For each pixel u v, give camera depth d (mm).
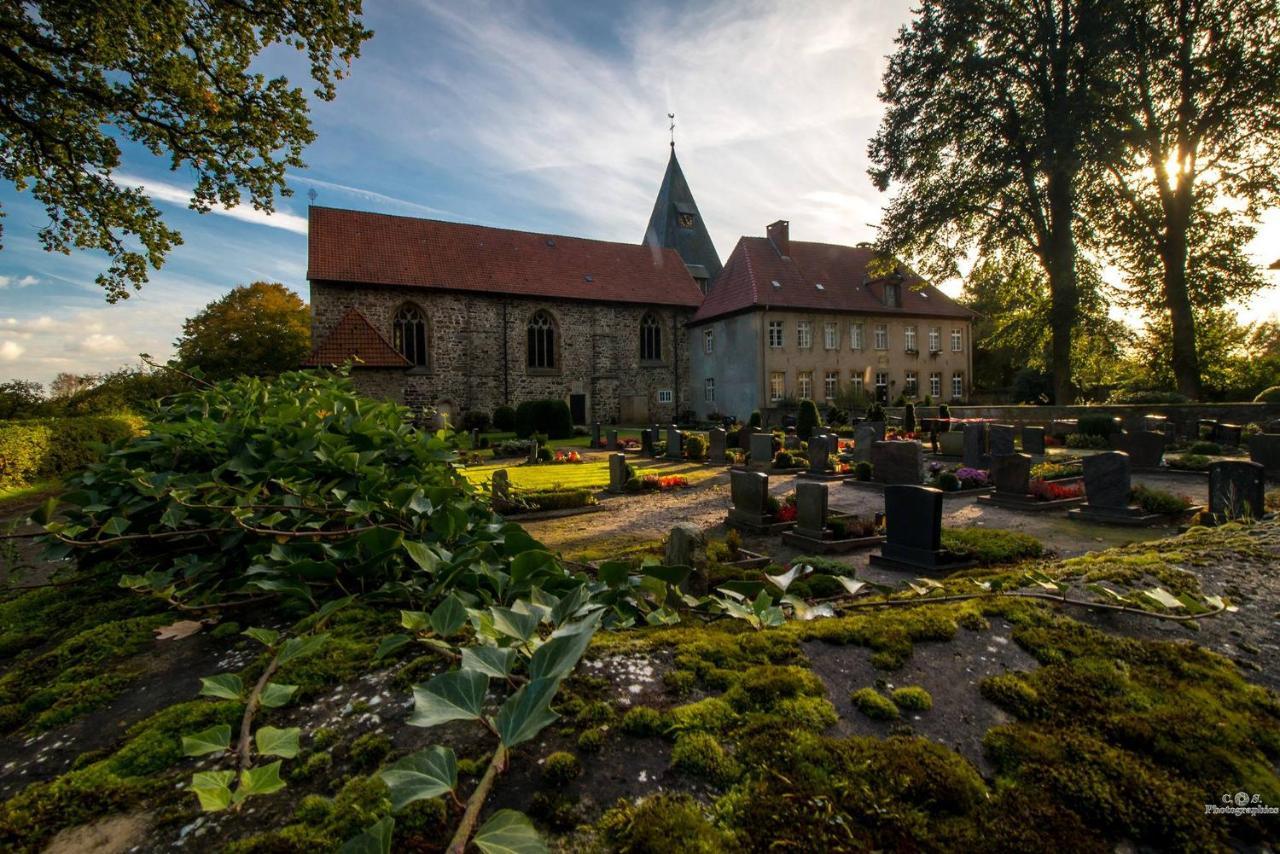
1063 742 1459
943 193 24047
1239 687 1752
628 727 1399
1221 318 28328
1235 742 1490
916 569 5594
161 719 1509
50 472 13062
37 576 4352
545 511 9586
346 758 1332
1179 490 10070
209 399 3941
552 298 32344
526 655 1494
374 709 1502
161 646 2072
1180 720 1553
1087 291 23969
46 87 10695
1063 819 1233
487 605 2041
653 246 39656
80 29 10203
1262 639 2102
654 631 1998
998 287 28344
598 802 1194
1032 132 21766
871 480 12102
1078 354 25984
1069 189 22406
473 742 1353
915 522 5664
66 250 13078
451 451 3859
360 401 3984
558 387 32844
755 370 30875
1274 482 10453
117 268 13188
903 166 24484
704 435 20297
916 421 23484
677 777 1271
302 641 1626
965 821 1214
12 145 11594
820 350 32250
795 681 1608
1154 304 24719
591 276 34625
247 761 1246
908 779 1281
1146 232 22406
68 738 1529
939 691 1663
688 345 36469
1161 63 20844
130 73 11047
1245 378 26484
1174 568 2727
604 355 34000
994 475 9906
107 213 12586
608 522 9016
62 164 11812
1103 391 31203
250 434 3207
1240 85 19656
